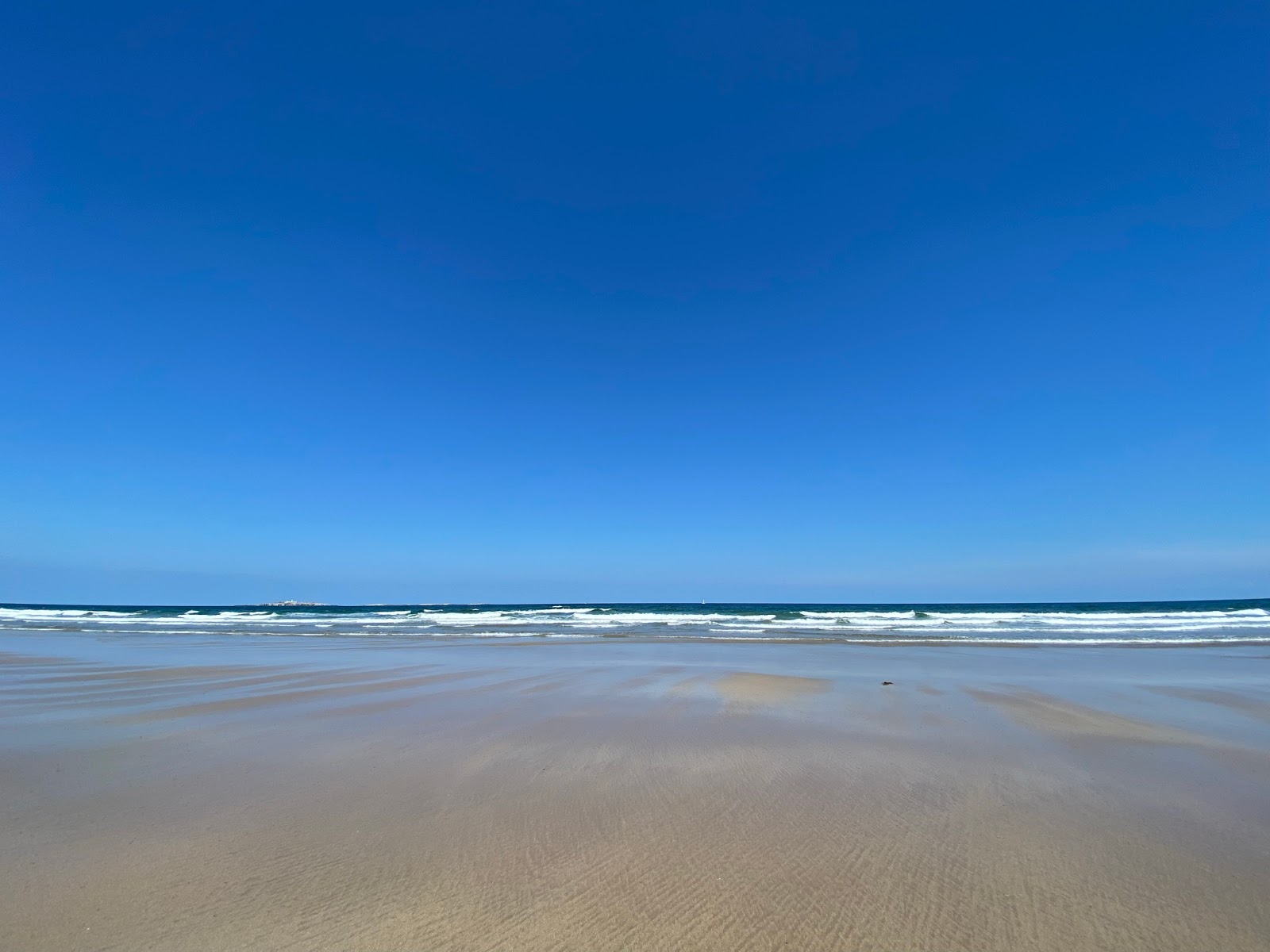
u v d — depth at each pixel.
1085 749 7.55
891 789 5.94
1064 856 4.48
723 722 9.01
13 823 5.02
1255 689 12.30
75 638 28.23
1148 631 31.75
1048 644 24.34
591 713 9.64
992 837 4.82
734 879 4.10
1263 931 3.53
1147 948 3.37
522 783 6.09
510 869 4.21
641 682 13.02
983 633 30.48
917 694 11.60
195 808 5.37
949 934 3.50
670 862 4.35
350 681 13.16
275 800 5.58
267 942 3.37
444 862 4.32
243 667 15.76
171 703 10.55
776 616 44.88
